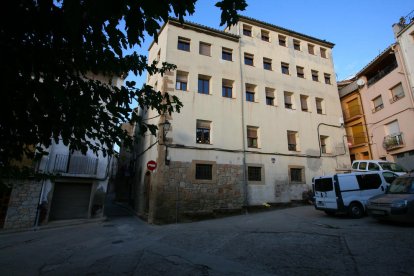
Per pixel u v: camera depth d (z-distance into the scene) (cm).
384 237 660
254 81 1698
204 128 1462
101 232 1041
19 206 1153
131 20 185
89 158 1367
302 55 1992
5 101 249
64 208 1312
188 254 650
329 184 1081
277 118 1692
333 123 1911
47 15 216
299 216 1162
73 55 266
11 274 558
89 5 166
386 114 1834
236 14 261
